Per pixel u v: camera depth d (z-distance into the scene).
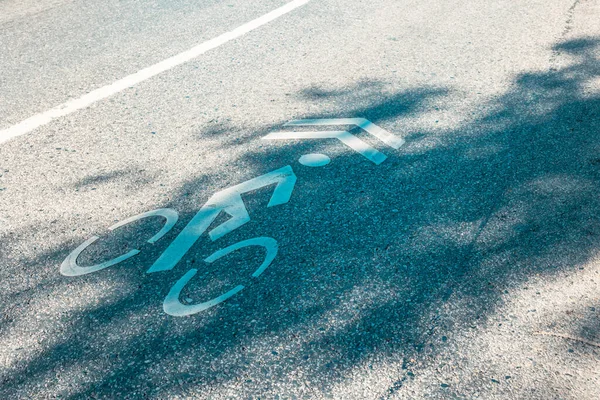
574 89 4.89
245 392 2.46
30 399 2.48
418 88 5.09
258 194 3.76
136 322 2.83
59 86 5.45
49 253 3.32
